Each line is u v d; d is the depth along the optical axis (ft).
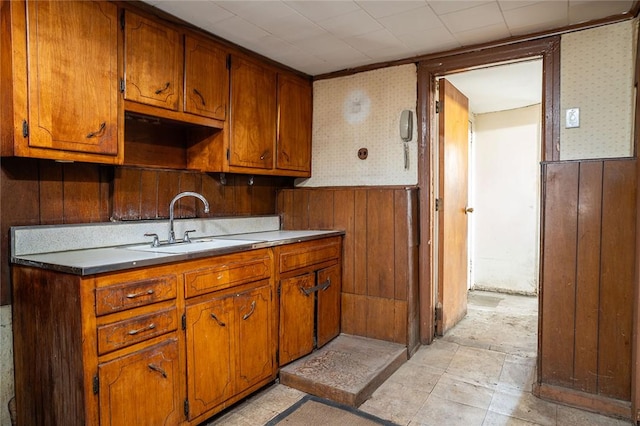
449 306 10.45
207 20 7.09
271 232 9.68
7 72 5.07
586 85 7.35
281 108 9.58
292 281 7.94
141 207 7.43
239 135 8.39
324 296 8.94
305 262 8.32
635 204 6.44
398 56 9.12
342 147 10.23
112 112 6.08
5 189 5.64
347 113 10.14
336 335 9.42
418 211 9.37
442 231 9.96
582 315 6.85
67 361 4.81
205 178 8.75
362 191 9.34
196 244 7.40
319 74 10.41
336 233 9.32
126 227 7.02
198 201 8.59
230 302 6.51
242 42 8.15
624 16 6.92
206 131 8.20
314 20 7.16
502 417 6.53
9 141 5.13
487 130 15.01
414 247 9.16
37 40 5.21
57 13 5.39
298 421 6.38
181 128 8.29
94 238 6.57
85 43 5.71
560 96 7.59
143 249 6.55
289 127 9.86
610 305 6.66
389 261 9.02
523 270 14.43
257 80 8.85
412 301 9.06
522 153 14.26
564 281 6.98
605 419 6.48
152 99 6.63
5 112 5.14
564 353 7.00
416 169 9.34
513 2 6.50
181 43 7.12
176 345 5.65
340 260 9.60
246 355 6.84
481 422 6.39
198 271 5.98
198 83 7.46
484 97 12.71
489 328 10.75
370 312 9.29
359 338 9.36
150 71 6.60
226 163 8.11
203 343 6.05
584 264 6.82
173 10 6.68
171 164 8.09
